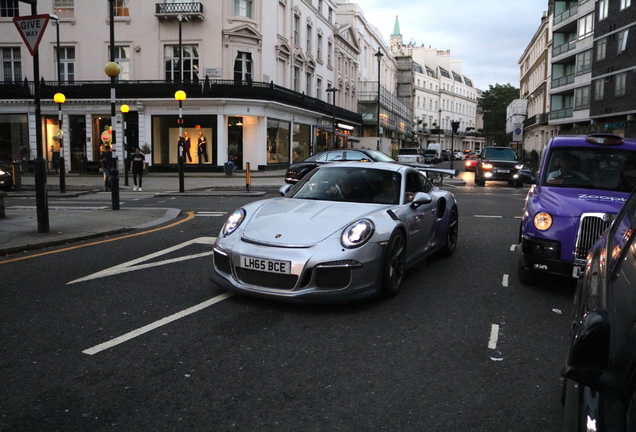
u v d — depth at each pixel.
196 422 2.87
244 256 4.82
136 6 31.89
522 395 3.27
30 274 6.10
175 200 16.05
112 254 7.34
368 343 4.11
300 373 3.53
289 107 35.03
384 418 2.95
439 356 3.88
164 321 4.52
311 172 6.62
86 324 4.42
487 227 10.61
